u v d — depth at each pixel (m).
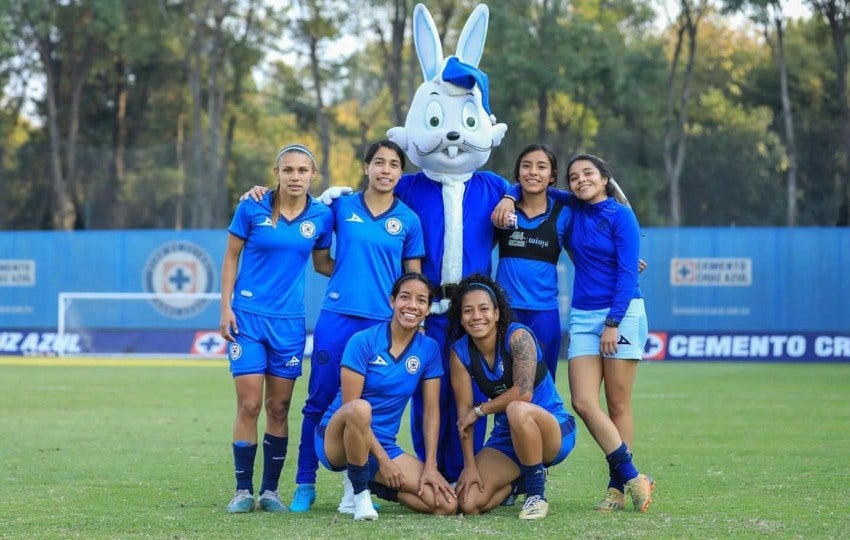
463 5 39.16
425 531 5.74
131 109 42.66
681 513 6.33
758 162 36.78
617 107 38.09
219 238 25.91
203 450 9.35
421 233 7.04
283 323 6.72
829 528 5.81
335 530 5.79
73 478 7.79
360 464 6.18
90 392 15.67
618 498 6.58
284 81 43.12
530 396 6.35
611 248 6.70
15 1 39.25
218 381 17.86
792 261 24.72
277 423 6.78
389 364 6.45
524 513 6.17
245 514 6.41
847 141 35.53
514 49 36.06
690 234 24.94
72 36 40.97
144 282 26.05
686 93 36.75
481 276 6.58
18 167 40.31
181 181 38.81
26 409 13.13
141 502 6.80
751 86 39.12
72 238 26.28
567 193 7.04
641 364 23.45
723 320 24.86
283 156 6.69
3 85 40.81
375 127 43.62
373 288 6.83
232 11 41.22
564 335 24.02
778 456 8.94
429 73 7.64
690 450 9.36
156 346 25.78
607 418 6.60
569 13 38.47
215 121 39.78
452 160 7.26
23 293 26.44
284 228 6.70
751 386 16.89
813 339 24.61
